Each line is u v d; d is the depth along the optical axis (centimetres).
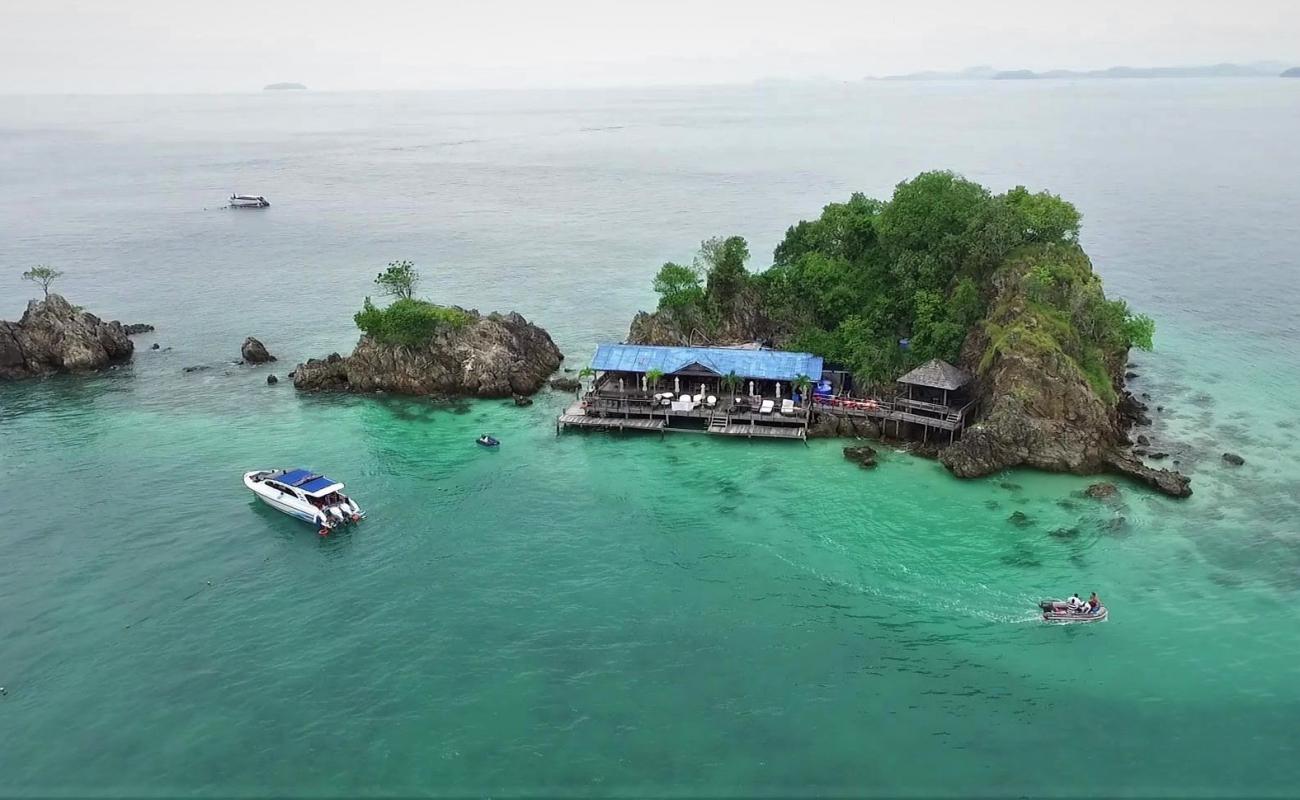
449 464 8869
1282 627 6022
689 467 8675
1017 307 9212
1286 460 8419
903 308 10450
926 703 5453
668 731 5266
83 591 6800
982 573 6744
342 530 7656
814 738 5188
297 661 5975
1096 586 6544
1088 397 8544
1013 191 11388
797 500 7938
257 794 4881
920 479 8262
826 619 6266
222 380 11444
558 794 4822
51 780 4997
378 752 5156
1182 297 14525
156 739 5297
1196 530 7225
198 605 6625
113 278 17112
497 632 6225
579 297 15575
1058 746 5100
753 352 9956
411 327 10875
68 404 10600
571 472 8650
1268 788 4769
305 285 16638
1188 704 5388
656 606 6469
